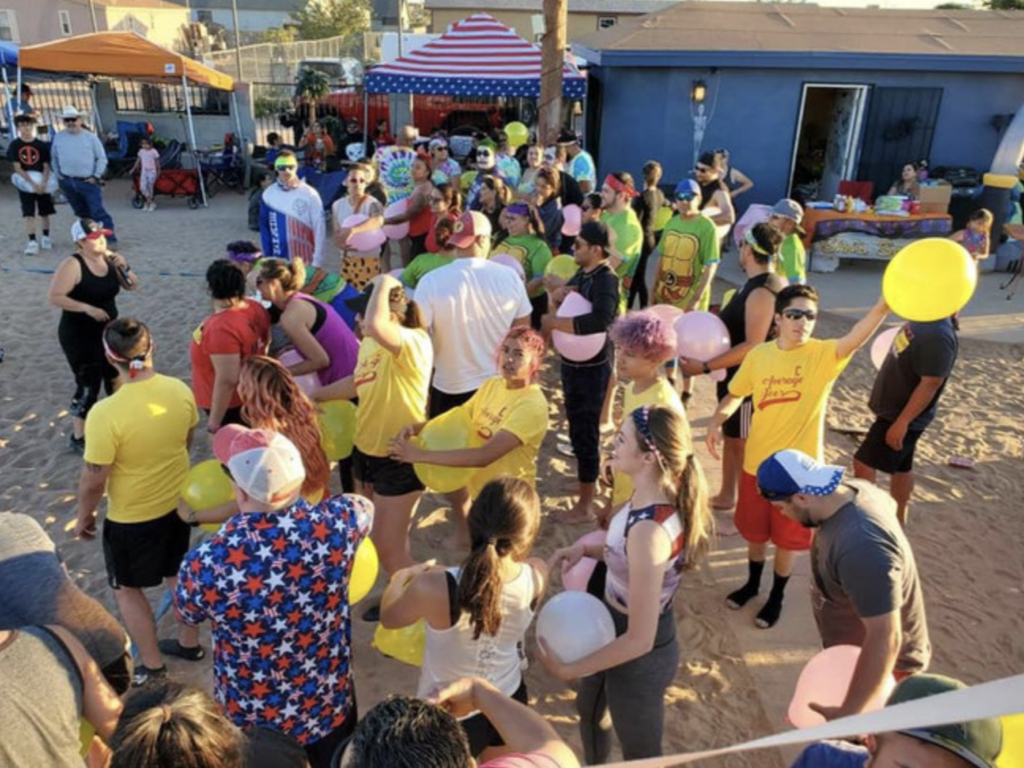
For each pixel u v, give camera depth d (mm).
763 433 4020
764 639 4355
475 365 4746
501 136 13914
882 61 13328
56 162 12320
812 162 16484
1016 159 12352
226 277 4324
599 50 13500
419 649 3055
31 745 1900
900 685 1860
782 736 1435
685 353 4816
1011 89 13836
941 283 3219
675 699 3922
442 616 2561
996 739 1591
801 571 4969
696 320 4824
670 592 2738
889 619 2484
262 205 7367
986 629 4539
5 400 7137
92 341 6059
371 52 36625
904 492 4992
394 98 22109
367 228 7531
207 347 4340
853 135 14148
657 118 13867
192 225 15172
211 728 1699
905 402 4633
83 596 2467
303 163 17359
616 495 3730
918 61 13367
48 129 17875
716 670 4121
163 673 3893
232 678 2537
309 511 2525
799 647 4301
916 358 4445
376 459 3979
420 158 9383
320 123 20250
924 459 6688
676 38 13859
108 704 2164
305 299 4543
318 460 3207
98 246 5891
